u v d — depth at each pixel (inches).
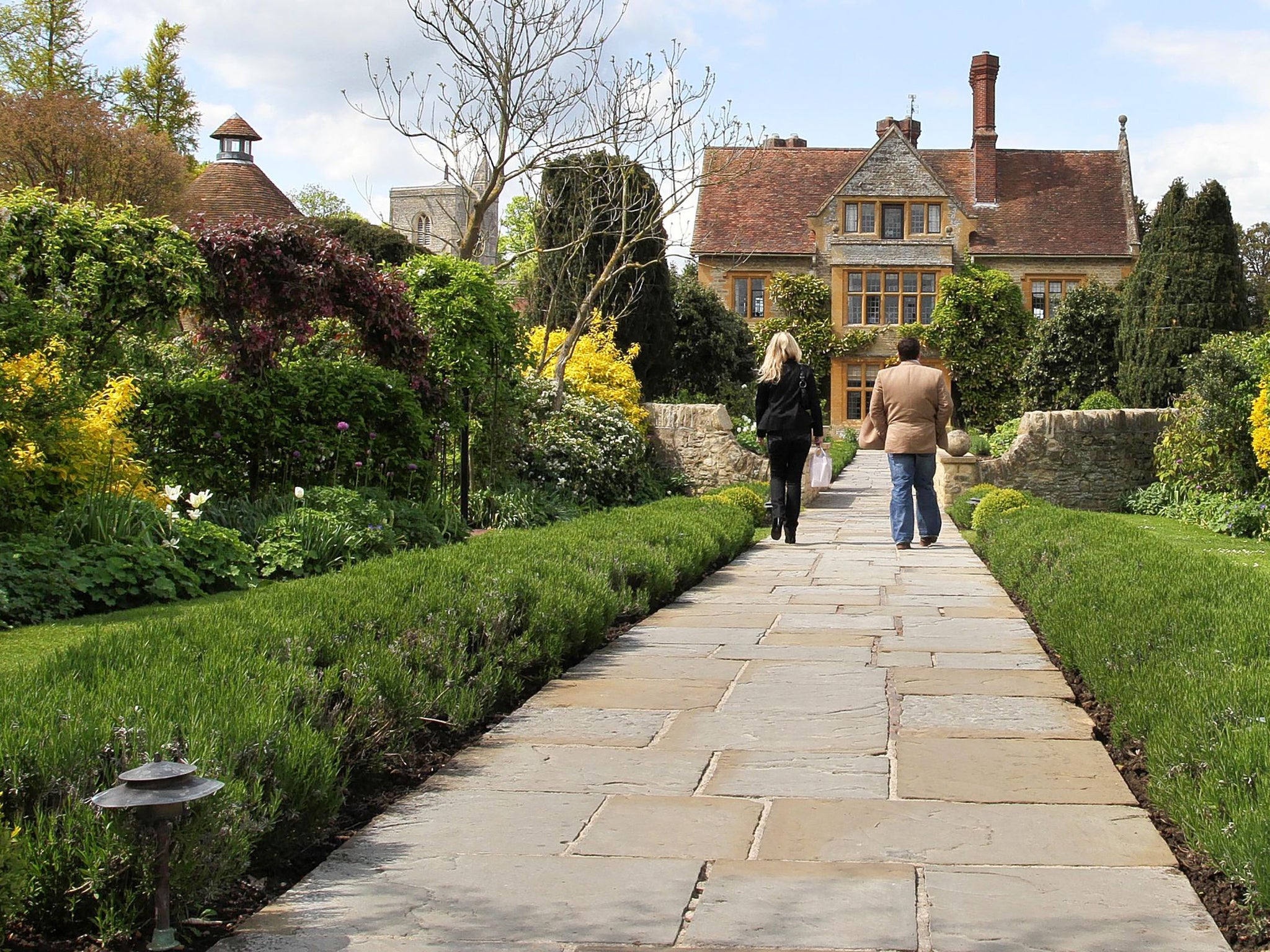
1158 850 122.1
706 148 658.8
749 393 1104.8
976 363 1440.7
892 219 1507.1
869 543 440.8
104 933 102.9
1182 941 100.4
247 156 1168.2
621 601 258.2
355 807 140.8
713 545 344.2
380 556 345.4
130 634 174.7
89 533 285.9
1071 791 141.2
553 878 115.6
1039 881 113.8
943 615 272.8
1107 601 223.8
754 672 210.7
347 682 159.0
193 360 448.5
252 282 390.3
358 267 419.8
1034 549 308.3
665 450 739.4
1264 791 117.6
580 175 798.5
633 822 131.7
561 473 583.5
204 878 108.4
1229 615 199.0
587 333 751.1
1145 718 157.4
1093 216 1537.9
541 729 172.7
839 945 100.0
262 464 388.2
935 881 113.7
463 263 493.7
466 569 240.4
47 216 345.7
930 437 412.2
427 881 115.2
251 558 317.7
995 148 1588.3
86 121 1112.2
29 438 290.7
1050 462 678.5
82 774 111.9
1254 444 484.4
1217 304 924.0
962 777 146.8
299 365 421.7
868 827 129.0
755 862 119.1
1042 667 213.3
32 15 1427.2
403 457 430.0
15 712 124.3
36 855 103.1
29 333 309.9
